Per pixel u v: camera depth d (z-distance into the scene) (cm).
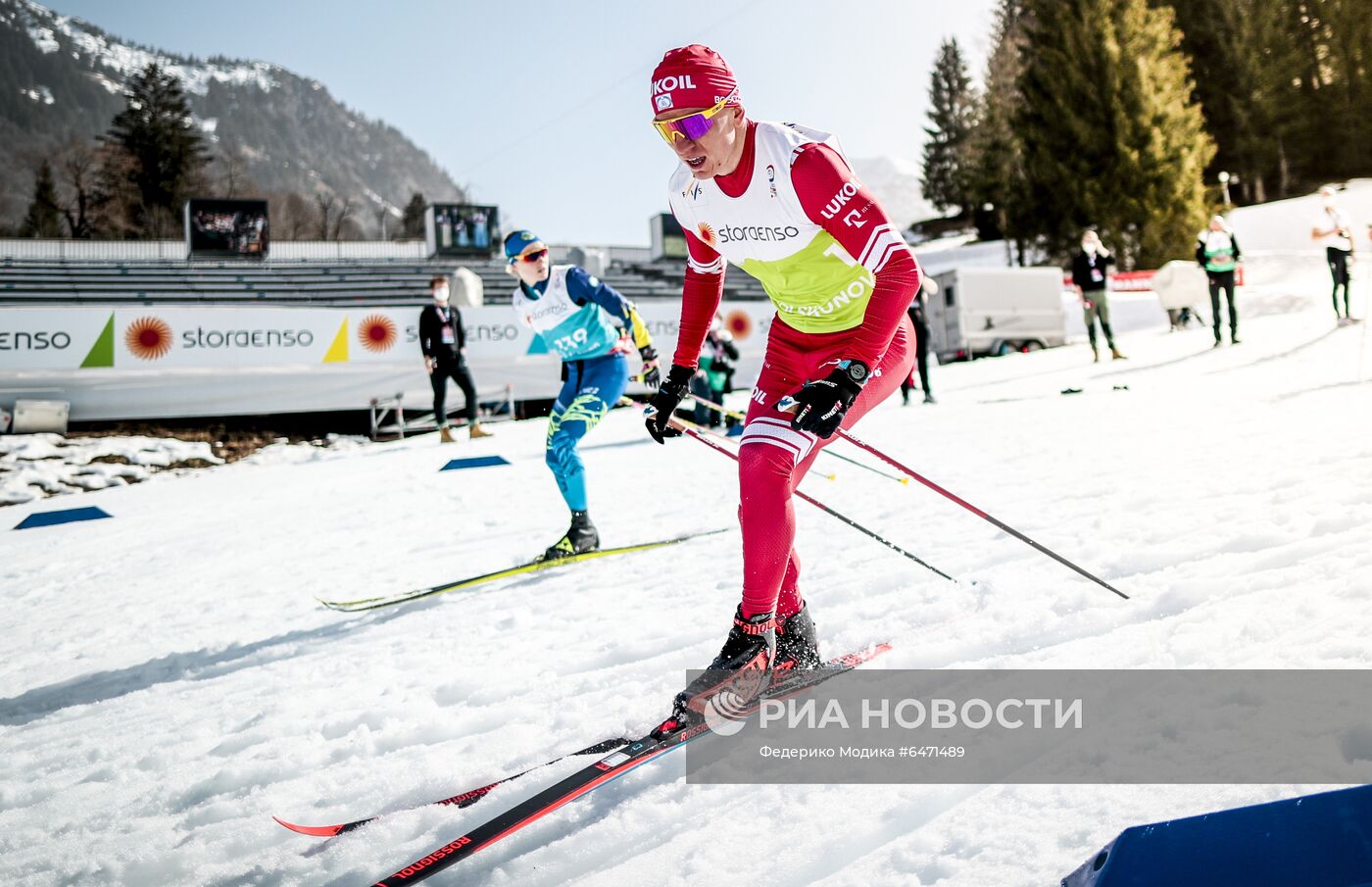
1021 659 214
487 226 2869
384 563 493
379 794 200
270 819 194
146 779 229
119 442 1247
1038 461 497
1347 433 429
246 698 286
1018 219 2914
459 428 1245
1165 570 259
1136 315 2073
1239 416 547
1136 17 2647
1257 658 185
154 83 6588
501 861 166
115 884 176
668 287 2702
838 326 235
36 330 1225
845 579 314
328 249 3178
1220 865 99
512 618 333
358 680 288
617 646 279
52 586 535
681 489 596
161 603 457
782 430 216
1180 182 2578
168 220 6341
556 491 672
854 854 149
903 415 861
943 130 5400
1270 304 1606
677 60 205
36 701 314
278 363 1320
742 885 145
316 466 1004
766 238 221
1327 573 226
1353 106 3703
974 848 140
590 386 434
